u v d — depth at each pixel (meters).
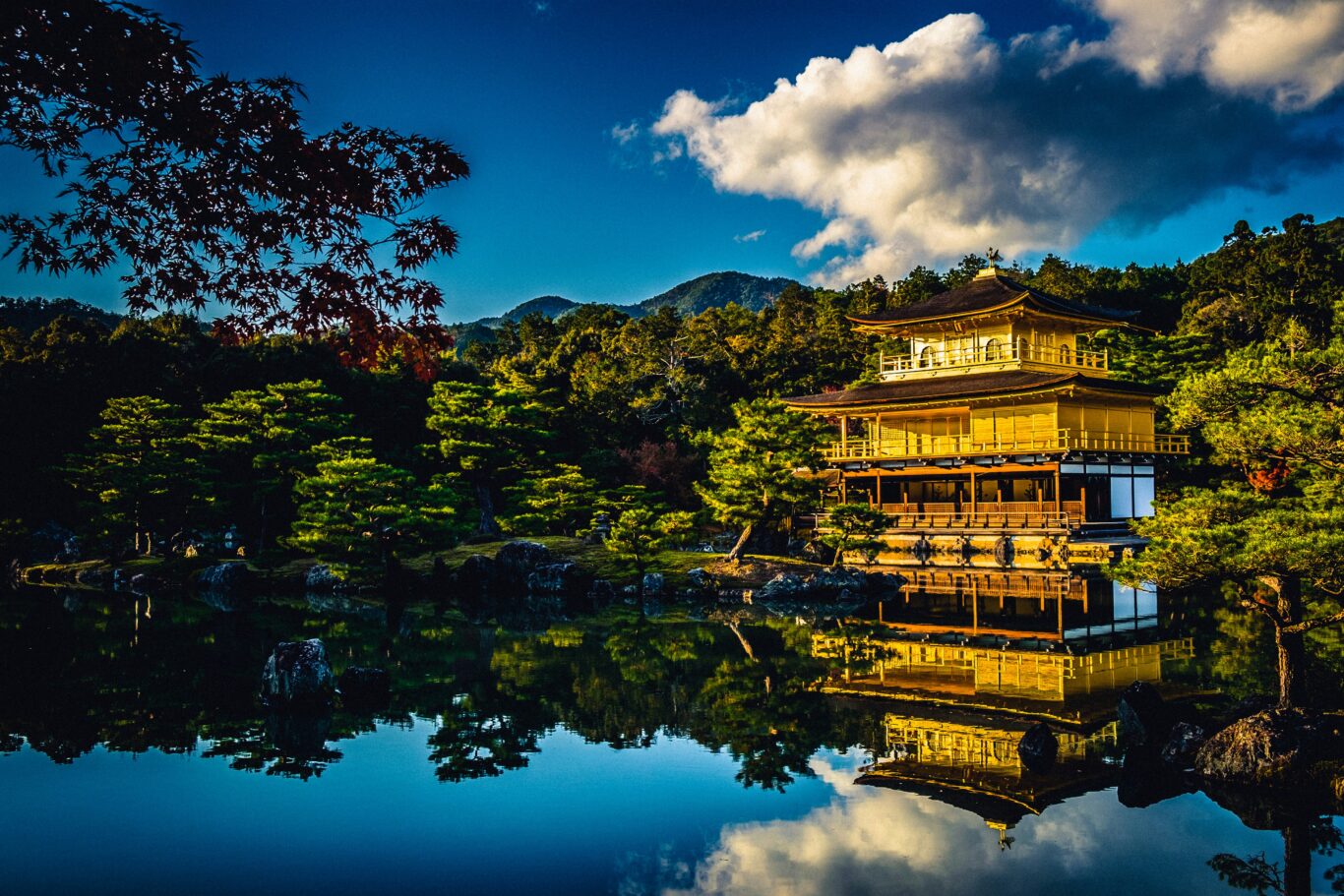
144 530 63.78
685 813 17.30
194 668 30.95
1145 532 21.31
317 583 56.22
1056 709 23.86
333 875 14.58
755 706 25.20
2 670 30.59
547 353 109.25
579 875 14.60
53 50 8.62
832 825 16.69
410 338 12.04
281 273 11.39
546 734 22.75
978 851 15.42
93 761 20.41
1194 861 14.97
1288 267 81.62
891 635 36.69
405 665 31.55
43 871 14.65
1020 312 64.50
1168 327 106.81
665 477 78.75
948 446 65.12
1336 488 21.11
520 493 66.44
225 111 9.52
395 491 56.31
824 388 96.69
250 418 64.94
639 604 48.84
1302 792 17.67
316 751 21.27
